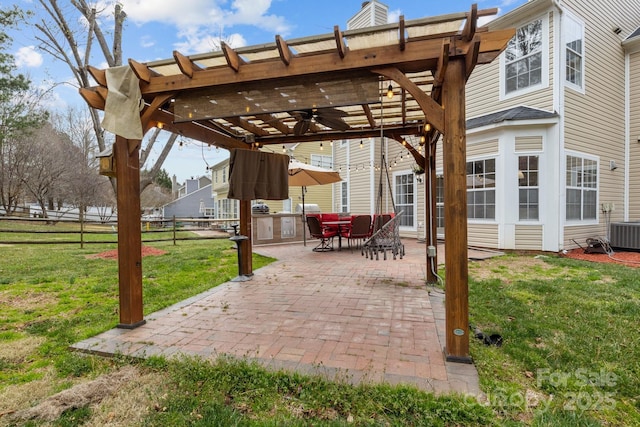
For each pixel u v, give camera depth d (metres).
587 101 7.46
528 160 7.03
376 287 4.46
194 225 19.83
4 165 14.66
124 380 2.15
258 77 2.68
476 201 7.82
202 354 2.49
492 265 5.84
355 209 12.00
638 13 8.90
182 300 3.98
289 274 5.37
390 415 1.77
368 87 2.57
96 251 7.84
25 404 1.90
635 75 8.41
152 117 3.34
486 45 2.27
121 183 3.09
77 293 4.26
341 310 3.53
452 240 2.36
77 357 2.50
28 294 4.20
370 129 4.87
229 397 1.97
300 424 1.70
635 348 2.54
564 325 3.00
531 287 4.26
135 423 1.74
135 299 3.12
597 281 4.62
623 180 8.53
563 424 1.67
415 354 2.47
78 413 1.81
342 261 6.55
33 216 16.09
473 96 8.58
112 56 8.02
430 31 2.33
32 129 11.91
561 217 6.83
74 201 17.67
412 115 4.39
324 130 5.01
